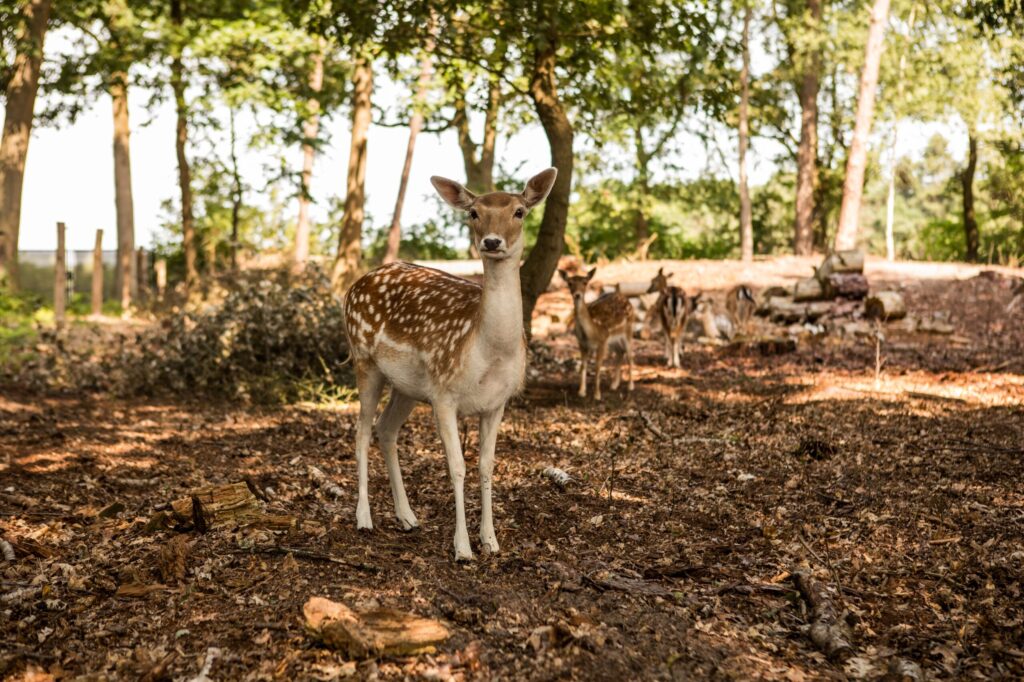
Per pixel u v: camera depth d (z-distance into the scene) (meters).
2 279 14.96
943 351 14.34
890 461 7.48
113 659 4.07
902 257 32.84
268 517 5.68
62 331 15.31
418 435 8.65
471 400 5.16
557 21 10.17
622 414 9.63
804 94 31.95
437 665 4.04
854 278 16.89
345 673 3.93
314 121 23.00
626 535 5.84
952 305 18.83
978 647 4.39
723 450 7.98
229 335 10.98
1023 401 10.13
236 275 15.37
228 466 7.50
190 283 19.58
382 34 11.12
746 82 27.77
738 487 6.88
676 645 4.34
